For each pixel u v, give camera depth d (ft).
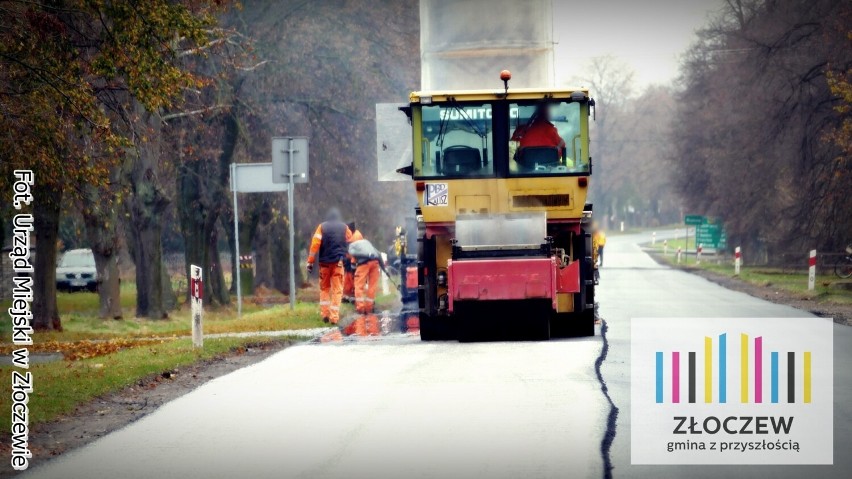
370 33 298.97
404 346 141.49
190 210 283.79
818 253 342.03
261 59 273.95
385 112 150.20
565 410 88.48
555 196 146.10
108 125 138.82
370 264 210.18
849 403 91.91
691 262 538.88
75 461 73.97
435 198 146.92
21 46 130.21
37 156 134.31
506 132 146.72
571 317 148.56
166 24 134.10
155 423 87.56
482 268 136.56
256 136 288.30
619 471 68.13
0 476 69.72
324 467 71.15
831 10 305.53
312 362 125.39
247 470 70.74
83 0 131.23
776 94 339.16
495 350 132.26
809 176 321.32
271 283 366.63
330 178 308.60
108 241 230.27
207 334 162.40
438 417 87.10
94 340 171.01
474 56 152.56
